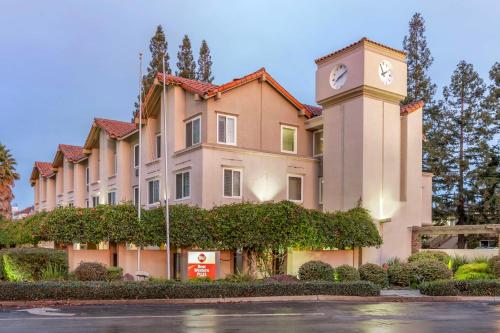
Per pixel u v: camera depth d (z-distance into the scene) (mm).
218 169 26703
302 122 31312
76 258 23266
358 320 13258
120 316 13766
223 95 28016
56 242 22875
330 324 12508
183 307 15977
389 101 27969
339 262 25688
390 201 27391
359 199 26250
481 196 42375
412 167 28688
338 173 27812
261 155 28391
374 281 22000
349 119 27406
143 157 32188
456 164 43344
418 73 46312
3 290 16359
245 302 17453
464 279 21422
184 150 27625
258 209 23281
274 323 12594
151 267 24312
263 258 23703
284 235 23016
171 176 28953
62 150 47156
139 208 22719
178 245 23047
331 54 28547
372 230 25281
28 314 14180
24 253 20297
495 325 12625
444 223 44812
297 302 17578
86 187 43625
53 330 11445
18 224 28453
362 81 26469
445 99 45219
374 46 27203
